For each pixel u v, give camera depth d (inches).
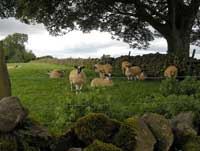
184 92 557.6
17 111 284.2
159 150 330.3
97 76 1125.1
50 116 464.1
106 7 1122.0
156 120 338.3
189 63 920.3
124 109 443.8
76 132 312.3
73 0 1093.8
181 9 1132.5
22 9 1052.5
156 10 1193.4
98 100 428.5
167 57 965.8
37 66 1678.2
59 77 1028.5
